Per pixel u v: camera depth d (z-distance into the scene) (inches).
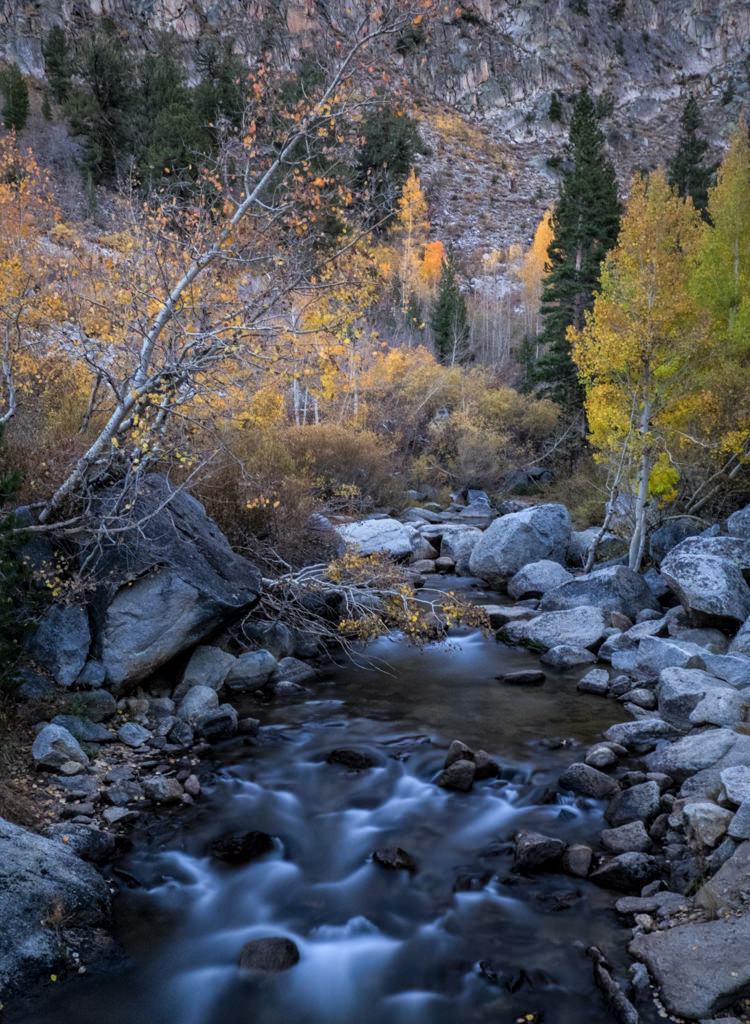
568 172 1213.7
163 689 365.7
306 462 818.8
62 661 324.8
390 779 302.4
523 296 2984.7
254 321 330.6
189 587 356.2
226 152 332.5
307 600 479.8
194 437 434.6
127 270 348.5
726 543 496.4
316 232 337.1
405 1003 184.2
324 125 325.1
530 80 5772.6
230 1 3858.3
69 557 343.6
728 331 699.4
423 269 2736.2
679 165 1695.4
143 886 227.3
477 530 794.2
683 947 188.2
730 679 370.3
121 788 275.9
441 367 1406.3
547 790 289.7
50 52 2288.4
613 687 401.7
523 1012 179.3
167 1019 176.7
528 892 227.9
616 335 555.5
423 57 5536.4
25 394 450.6
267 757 318.3
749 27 6574.8
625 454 623.2
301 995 186.9
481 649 490.6
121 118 1710.1
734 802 242.5
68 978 185.6
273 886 231.6
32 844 212.5
